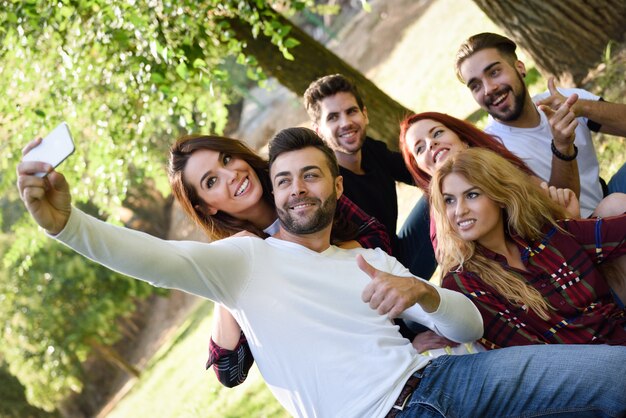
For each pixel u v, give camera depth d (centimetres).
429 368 272
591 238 317
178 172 338
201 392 1079
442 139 391
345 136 433
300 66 753
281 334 275
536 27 684
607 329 304
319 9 1071
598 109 416
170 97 671
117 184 796
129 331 2228
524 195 316
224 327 318
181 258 263
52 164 236
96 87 773
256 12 614
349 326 277
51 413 2072
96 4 619
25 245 889
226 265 274
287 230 297
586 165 433
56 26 671
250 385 891
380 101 779
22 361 1747
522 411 261
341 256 300
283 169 296
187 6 616
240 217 342
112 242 250
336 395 268
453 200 323
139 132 769
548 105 390
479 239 322
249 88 2081
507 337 305
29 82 732
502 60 422
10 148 799
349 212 346
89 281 1800
